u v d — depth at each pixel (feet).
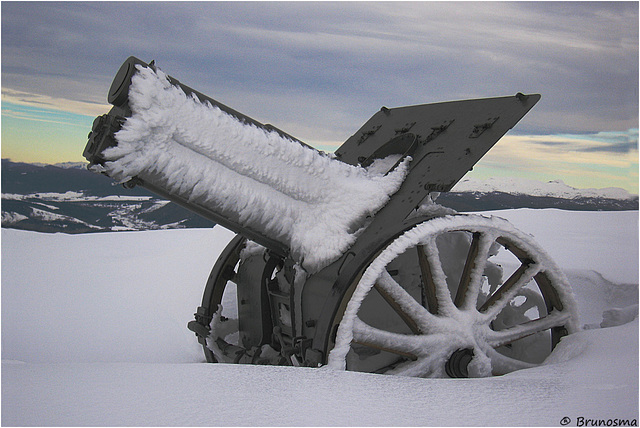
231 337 15.35
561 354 11.98
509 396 8.50
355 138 15.72
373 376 9.62
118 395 8.27
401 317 11.84
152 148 10.82
